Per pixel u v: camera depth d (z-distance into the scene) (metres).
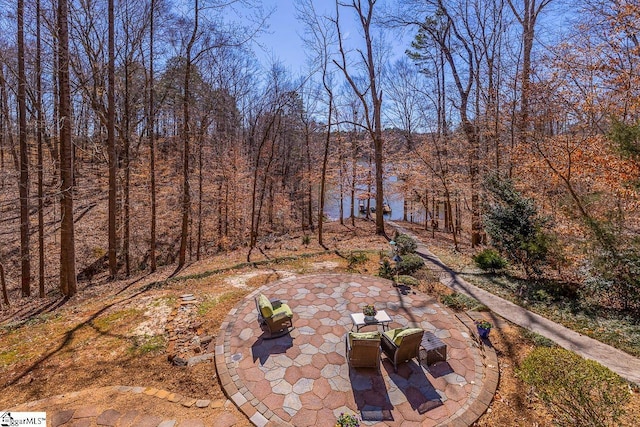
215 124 21.06
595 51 8.51
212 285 9.41
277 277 10.06
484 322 6.46
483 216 10.39
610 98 8.69
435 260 11.91
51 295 11.20
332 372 5.46
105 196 20.23
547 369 3.99
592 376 3.74
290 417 4.52
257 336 6.54
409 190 19.53
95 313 7.63
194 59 11.27
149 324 7.05
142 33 11.48
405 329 5.69
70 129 9.36
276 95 17.86
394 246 10.29
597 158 7.94
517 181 11.05
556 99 10.12
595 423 3.66
